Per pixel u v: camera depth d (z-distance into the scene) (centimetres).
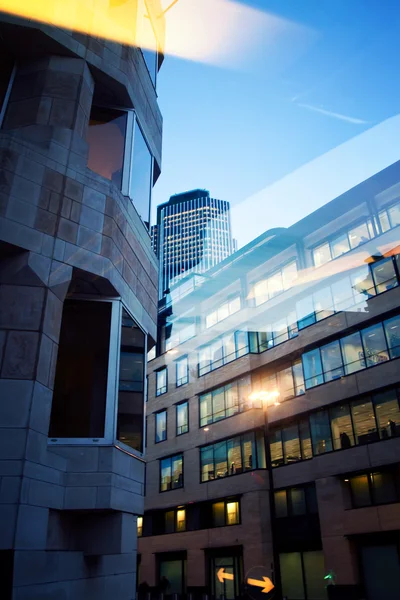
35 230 898
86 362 981
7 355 801
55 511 824
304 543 2723
